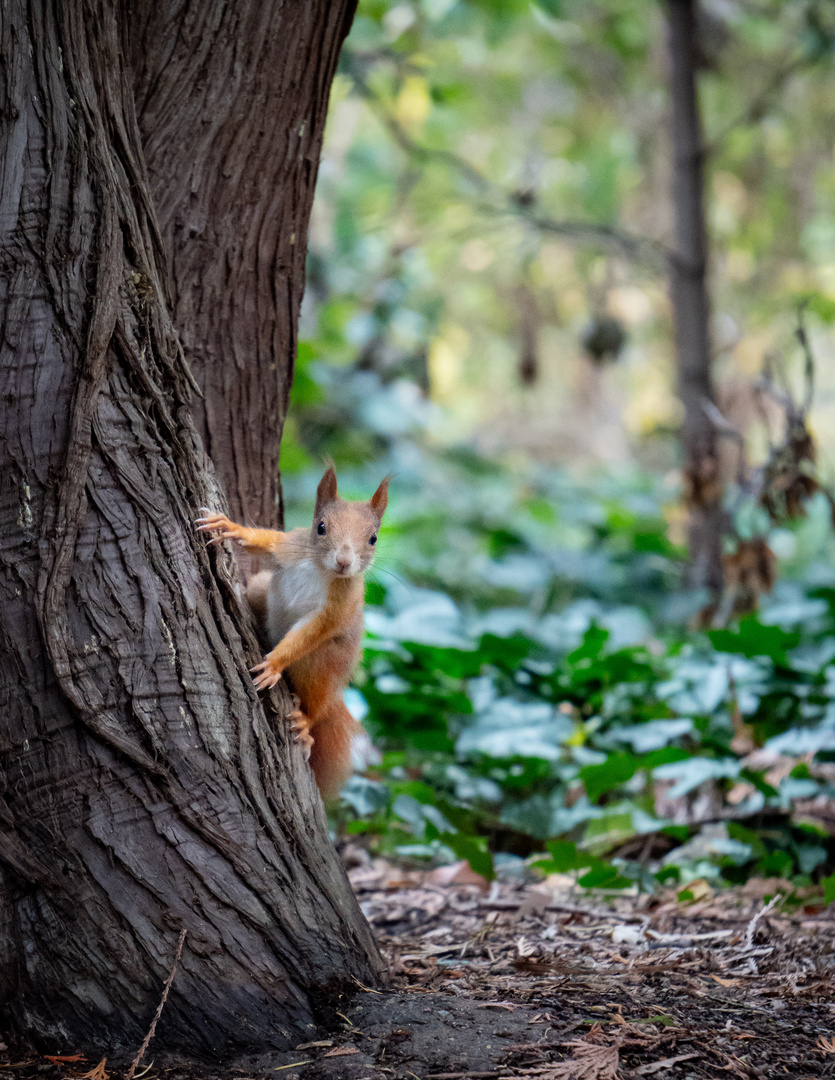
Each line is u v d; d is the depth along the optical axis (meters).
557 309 29.80
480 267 30.42
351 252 23.20
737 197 29.58
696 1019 5.70
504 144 32.12
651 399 33.78
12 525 5.39
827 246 29.31
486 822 10.12
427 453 25.30
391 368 21.11
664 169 29.12
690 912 8.18
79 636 5.41
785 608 12.93
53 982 5.26
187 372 6.11
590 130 31.02
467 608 17.86
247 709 5.86
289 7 6.93
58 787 5.34
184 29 6.78
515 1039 5.29
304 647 6.28
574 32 23.64
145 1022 5.26
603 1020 5.57
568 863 8.25
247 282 7.27
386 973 6.15
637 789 11.43
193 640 5.70
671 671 12.22
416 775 10.42
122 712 5.45
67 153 5.55
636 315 30.48
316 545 6.64
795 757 10.97
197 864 5.45
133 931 5.31
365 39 19.42
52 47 5.55
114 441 5.59
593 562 18.11
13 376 5.41
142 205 6.01
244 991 5.38
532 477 26.39
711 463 15.40
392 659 10.91
